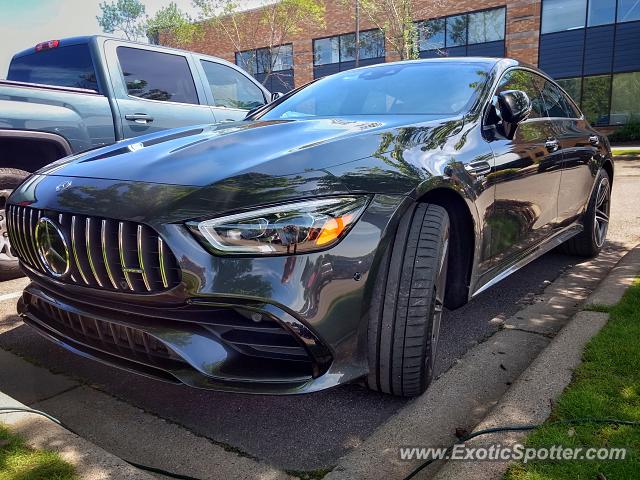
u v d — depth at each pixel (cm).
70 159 274
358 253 206
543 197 368
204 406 247
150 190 209
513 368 277
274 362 207
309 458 208
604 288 354
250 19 2678
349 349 212
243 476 197
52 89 449
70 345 239
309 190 201
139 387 265
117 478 180
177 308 204
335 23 2561
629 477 173
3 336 326
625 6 2019
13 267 442
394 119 293
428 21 2359
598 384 230
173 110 543
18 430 206
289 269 194
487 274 308
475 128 298
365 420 233
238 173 206
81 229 217
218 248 192
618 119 2116
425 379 237
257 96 666
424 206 242
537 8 2144
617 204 758
